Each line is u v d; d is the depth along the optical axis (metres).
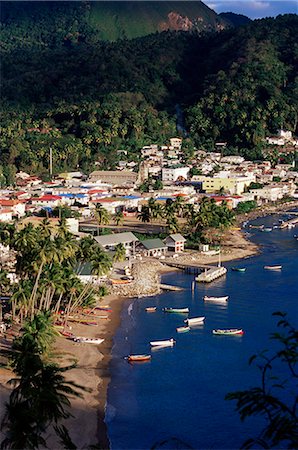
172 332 150.25
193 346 140.88
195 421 107.31
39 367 88.25
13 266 193.00
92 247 174.75
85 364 129.75
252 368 127.94
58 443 96.88
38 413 76.38
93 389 118.44
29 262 150.75
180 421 107.25
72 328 149.75
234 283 196.25
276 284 194.12
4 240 195.75
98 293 170.75
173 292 186.00
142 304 173.00
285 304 172.25
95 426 105.25
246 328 152.50
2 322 146.25
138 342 143.50
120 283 188.88
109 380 122.81
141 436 102.69
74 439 100.50
